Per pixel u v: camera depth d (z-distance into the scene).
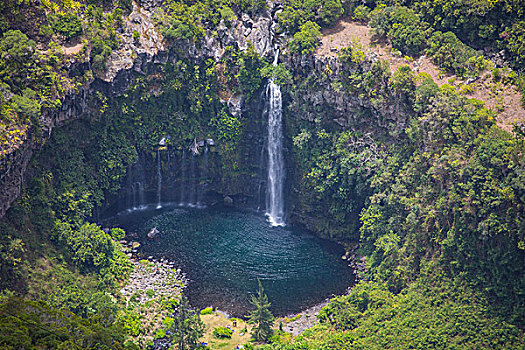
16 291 104.50
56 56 123.94
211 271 129.50
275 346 104.50
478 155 109.69
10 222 111.38
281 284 126.56
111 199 145.62
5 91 113.62
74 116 128.88
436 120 119.19
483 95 124.94
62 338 79.88
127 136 142.88
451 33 135.00
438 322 106.94
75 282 113.38
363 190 136.25
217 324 115.19
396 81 126.94
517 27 130.00
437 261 115.19
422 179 121.50
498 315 104.50
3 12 122.50
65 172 128.12
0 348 72.19
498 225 105.00
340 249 137.50
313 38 139.88
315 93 140.88
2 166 105.88
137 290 121.25
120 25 138.12
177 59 144.62
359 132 136.88
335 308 116.31
